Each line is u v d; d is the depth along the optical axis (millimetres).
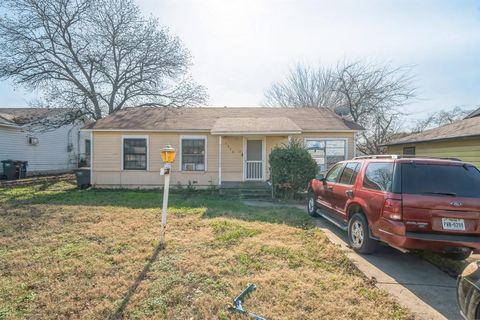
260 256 4512
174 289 3402
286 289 3441
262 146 14086
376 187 4539
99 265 4102
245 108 17281
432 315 2945
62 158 22562
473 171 4102
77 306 3055
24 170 17500
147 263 4191
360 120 21453
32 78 17531
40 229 6055
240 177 14047
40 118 18344
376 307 3080
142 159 14016
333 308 3029
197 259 4320
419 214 3879
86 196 11047
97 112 19219
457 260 4477
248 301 3164
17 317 2855
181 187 13703
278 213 7969
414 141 12000
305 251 4758
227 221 6719
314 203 7480
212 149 13969
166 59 19547
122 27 18938
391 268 4195
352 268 4172
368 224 4629
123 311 2961
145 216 7348
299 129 12445
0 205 8930
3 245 5012
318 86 29266
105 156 13969
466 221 3855
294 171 10859
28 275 3779
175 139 13984
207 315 2889
